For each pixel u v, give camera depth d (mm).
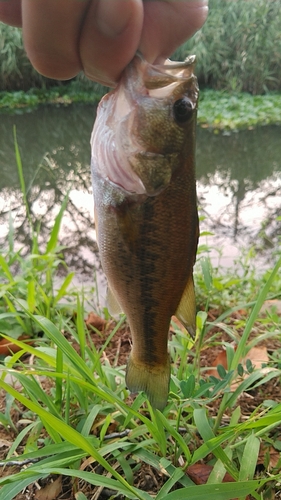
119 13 153
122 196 193
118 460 209
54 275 488
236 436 213
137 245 198
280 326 320
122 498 205
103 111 201
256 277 479
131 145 192
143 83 188
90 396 246
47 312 335
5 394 281
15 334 335
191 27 187
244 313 384
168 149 192
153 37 183
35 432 229
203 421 198
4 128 1263
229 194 773
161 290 205
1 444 237
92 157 203
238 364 237
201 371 279
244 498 184
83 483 213
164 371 212
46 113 1418
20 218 670
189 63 191
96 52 164
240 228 629
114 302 233
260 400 266
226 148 1033
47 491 208
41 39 162
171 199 196
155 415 206
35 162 975
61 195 769
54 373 204
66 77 181
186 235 201
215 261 526
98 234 206
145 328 211
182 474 194
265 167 916
